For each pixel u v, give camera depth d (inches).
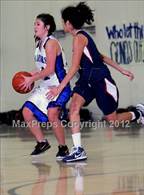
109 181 257.9
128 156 346.6
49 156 359.6
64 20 326.0
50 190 240.5
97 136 478.0
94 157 345.4
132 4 612.4
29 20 658.8
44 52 336.8
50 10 648.4
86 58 315.9
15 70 665.0
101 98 312.8
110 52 624.7
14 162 335.6
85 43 316.5
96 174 280.2
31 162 334.0
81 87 320.5
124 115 310.7
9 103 663.1
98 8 626.8
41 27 336.8
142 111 311.0
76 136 330.6
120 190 234.2
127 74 326.6
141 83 609.0
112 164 313.7
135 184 247.8
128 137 463.8
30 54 659.4
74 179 267.3
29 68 660.1
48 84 341.4
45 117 347.9
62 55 338.3
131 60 613.3
